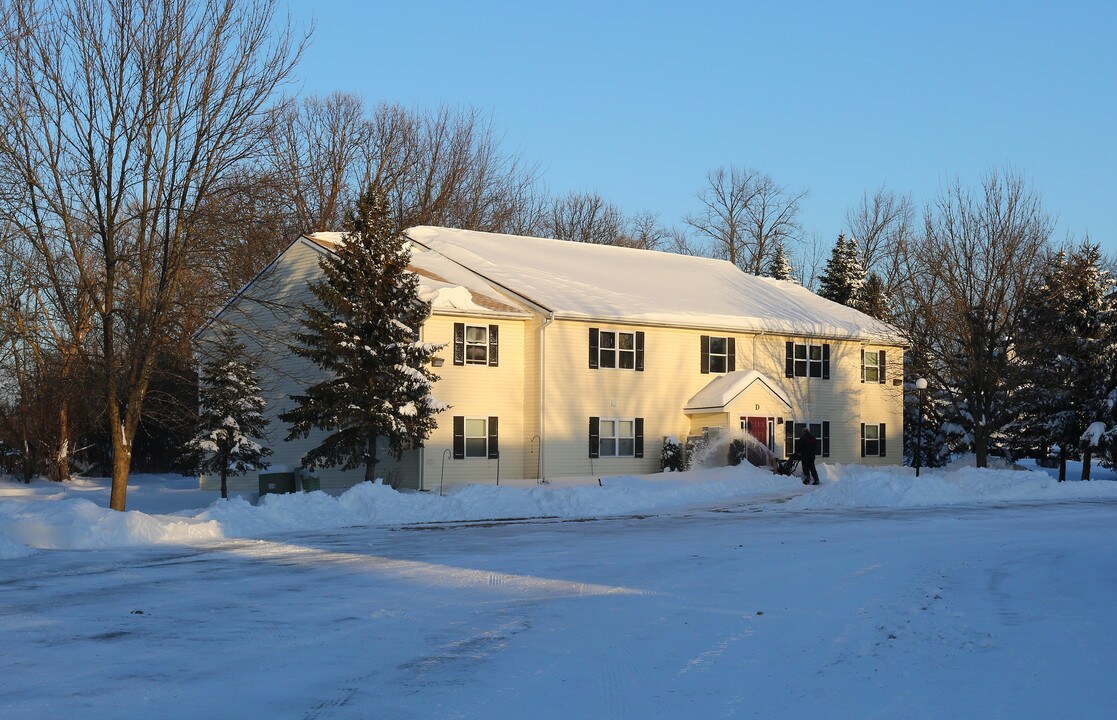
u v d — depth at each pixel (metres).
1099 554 18.45
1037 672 9.38
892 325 49.84
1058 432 50.50
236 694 9.08
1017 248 44.75
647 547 20.17
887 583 15.05
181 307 28.64
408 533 23.55
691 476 37.19
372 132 65.12
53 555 19.67
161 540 22.30
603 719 8.12
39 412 45.66
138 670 10.02
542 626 12.13
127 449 26.58
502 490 30.39
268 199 26.94
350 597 14.37
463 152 68.31
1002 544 20.16
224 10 26.03
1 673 9.91
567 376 38.81
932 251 45.97
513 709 8.48
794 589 14.64
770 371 44.69
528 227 73.38
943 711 8.10
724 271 53.06
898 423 49.19
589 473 39.16
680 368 41.94
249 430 35.72
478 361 37.47
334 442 32.03
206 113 25.92
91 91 25.14
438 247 44.81
